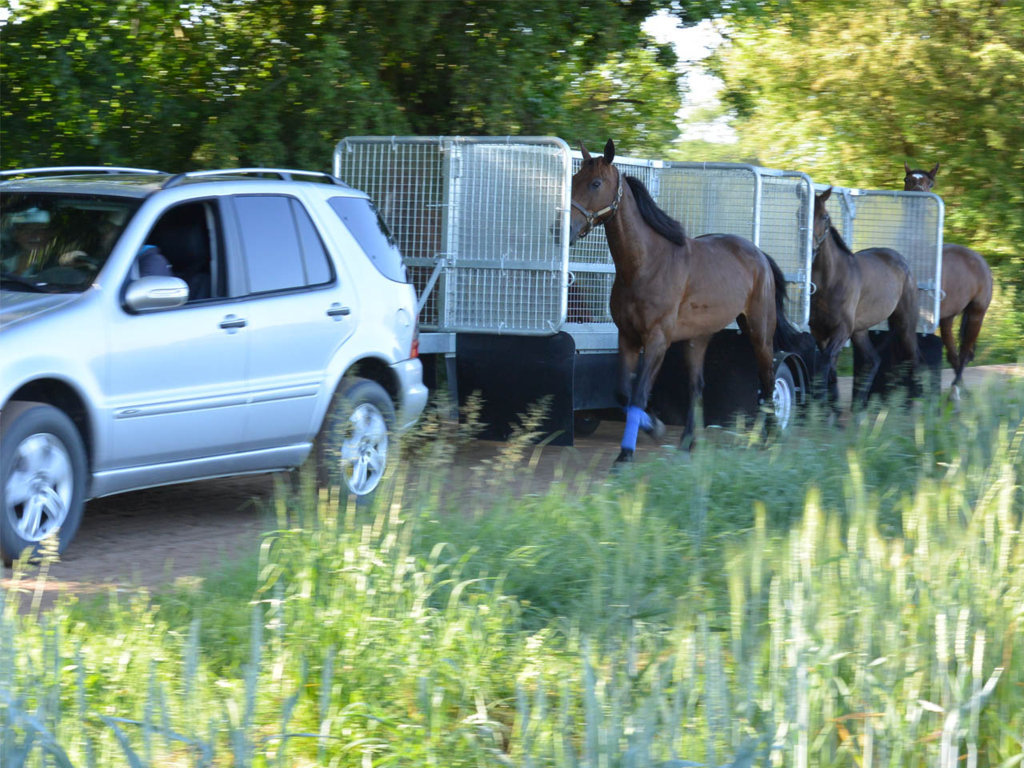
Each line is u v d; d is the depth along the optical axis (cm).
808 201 1762
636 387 1389
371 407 1128
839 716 558
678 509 991
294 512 955
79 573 873
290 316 1051
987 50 3375
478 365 1438
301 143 1859
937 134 3653
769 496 1026
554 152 1387
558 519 888
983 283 2398
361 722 581
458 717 606
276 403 1041
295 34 1934
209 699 585
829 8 3497
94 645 630
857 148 3703
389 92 1988
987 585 685
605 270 1627
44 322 888
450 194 1450
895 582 668
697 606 734
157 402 949
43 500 877
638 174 1675
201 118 1923
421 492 923
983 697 540
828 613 620
